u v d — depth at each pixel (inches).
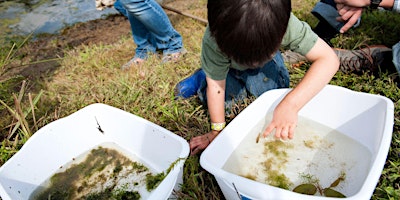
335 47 78.7
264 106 54.5
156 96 68.6
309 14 100.1
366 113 49.4
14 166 48.3
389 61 68.5
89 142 58.8
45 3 139.6
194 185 48.1
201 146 53.8
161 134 50.4
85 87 74.8
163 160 52.6
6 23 122.8
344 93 51.1
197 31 99.0
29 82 82.1
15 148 59.4
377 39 80.7
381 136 42.5
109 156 56.9
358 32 84.1
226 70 49.6
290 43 48.1
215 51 46.1
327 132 53.8
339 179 47.1
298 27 47.0
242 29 35.1
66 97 71.9
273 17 35.4
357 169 47.6
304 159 50.4
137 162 55.1
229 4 35.3
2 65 78.1
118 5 89.2
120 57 90.7
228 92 62.2
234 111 61.7
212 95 51.2
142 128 53.2
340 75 69.1
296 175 48.3
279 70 61.1
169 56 83.0
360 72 69.8
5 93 77.4
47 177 53.3
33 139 51.1
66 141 55.8
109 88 72.6
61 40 107.9
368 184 35.3
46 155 53.2
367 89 63.9
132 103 68.3
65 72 85.0
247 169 49.3
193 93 68.8
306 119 56.4
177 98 68.5
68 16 126.1
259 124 54.9
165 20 81.4
